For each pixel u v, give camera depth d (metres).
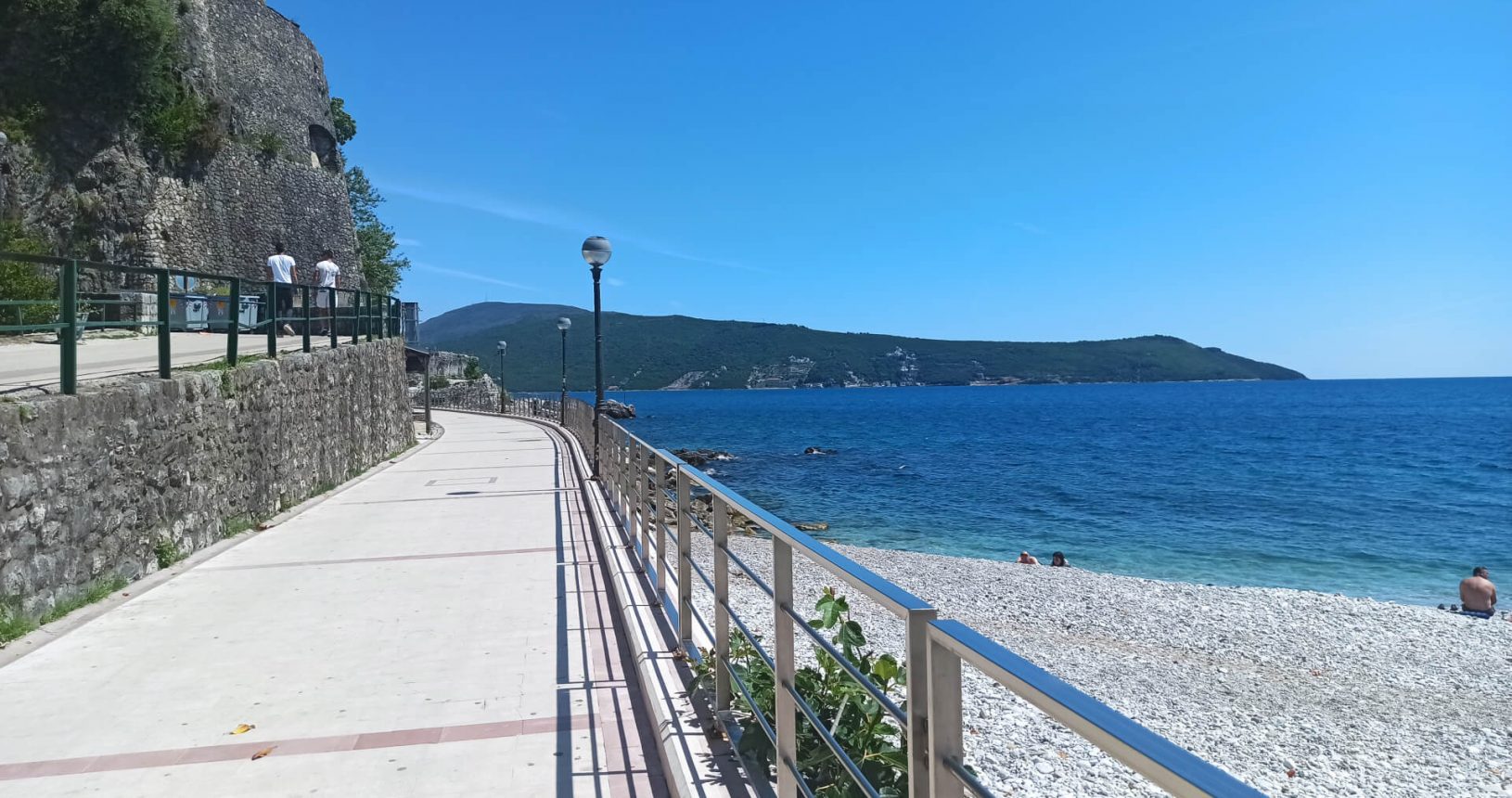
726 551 4.15
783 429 84.50
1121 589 15.08
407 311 34.06
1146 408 127.62
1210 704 9.21
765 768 3.67
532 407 43.81
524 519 11.46
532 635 6.30
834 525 26.66
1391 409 120.31
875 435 73.75
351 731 4.58
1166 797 5.83
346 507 12.67
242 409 10.55
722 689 4.19
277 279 20.39
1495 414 105.44
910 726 1.96
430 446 23.58
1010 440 67.19
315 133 38.19
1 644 5.91
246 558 9.07
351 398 16.30
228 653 5.89
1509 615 14.85
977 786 1.71
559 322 28.64
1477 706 9.47
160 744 4.43
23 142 23.41
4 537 6.06
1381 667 10.95
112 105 25.80
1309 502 32.31
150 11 25.89
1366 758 7.84
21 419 6.30
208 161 29.67
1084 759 6.45
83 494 7.05
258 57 33.53
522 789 3.90
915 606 1.93
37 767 4.17
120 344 14.96
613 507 11.12
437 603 7.20
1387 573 20.52
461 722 4.69
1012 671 1.50
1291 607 13.98
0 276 15.50
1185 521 27.80
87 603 7.01
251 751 4.34
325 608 7.07
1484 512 29.92
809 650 8.45
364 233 60.28
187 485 9.00
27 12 24.12
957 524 26.92
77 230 24.66
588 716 4.75
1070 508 30.41
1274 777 7.33
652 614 6.09
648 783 3.95
